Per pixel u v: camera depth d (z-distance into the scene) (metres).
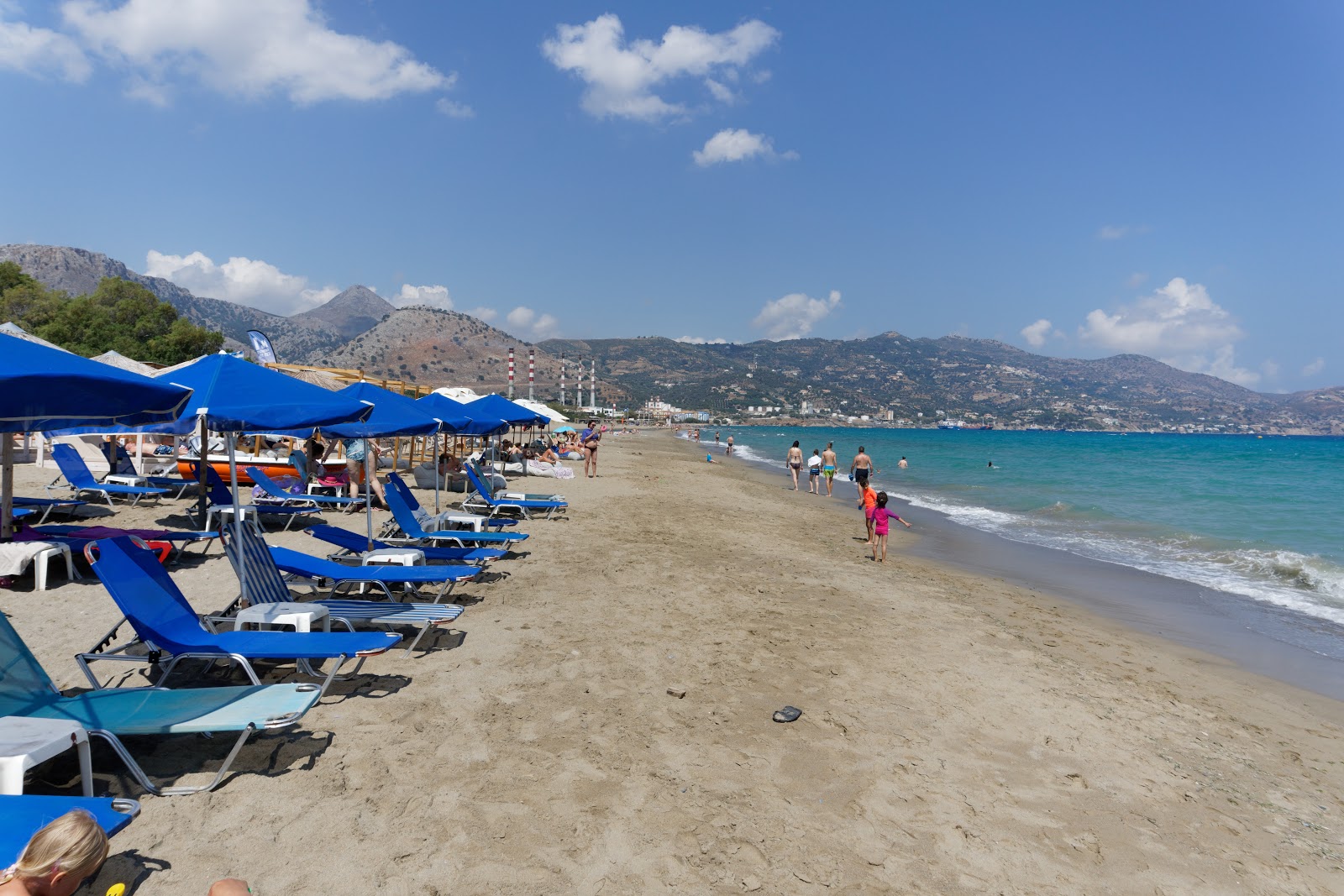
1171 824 3.91
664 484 23.14
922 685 5.70
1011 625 8.02
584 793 3.74
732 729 4.67
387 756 3.97
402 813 3.42
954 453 61.03
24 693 3.35
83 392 3.38
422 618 5.56
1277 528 17.45
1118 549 14.15
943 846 3.51
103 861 2.43
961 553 13.23
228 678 4.84
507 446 23.50
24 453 17.80
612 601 7.64
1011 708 5.38
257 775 3.65
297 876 2.89
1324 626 8.89
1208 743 5.11
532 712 4.71
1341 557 13.70
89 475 11.62
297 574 6.30
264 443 17.08
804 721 4.86
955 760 4.46
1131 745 4.91
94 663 4.99
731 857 3.28
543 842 3.28
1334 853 3.74
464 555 7.82
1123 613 9.19
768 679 5.63
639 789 3.81
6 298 46.75
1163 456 60.81
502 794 3.66
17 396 3.14
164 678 4.31
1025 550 13.80
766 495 22.05
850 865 3.29
